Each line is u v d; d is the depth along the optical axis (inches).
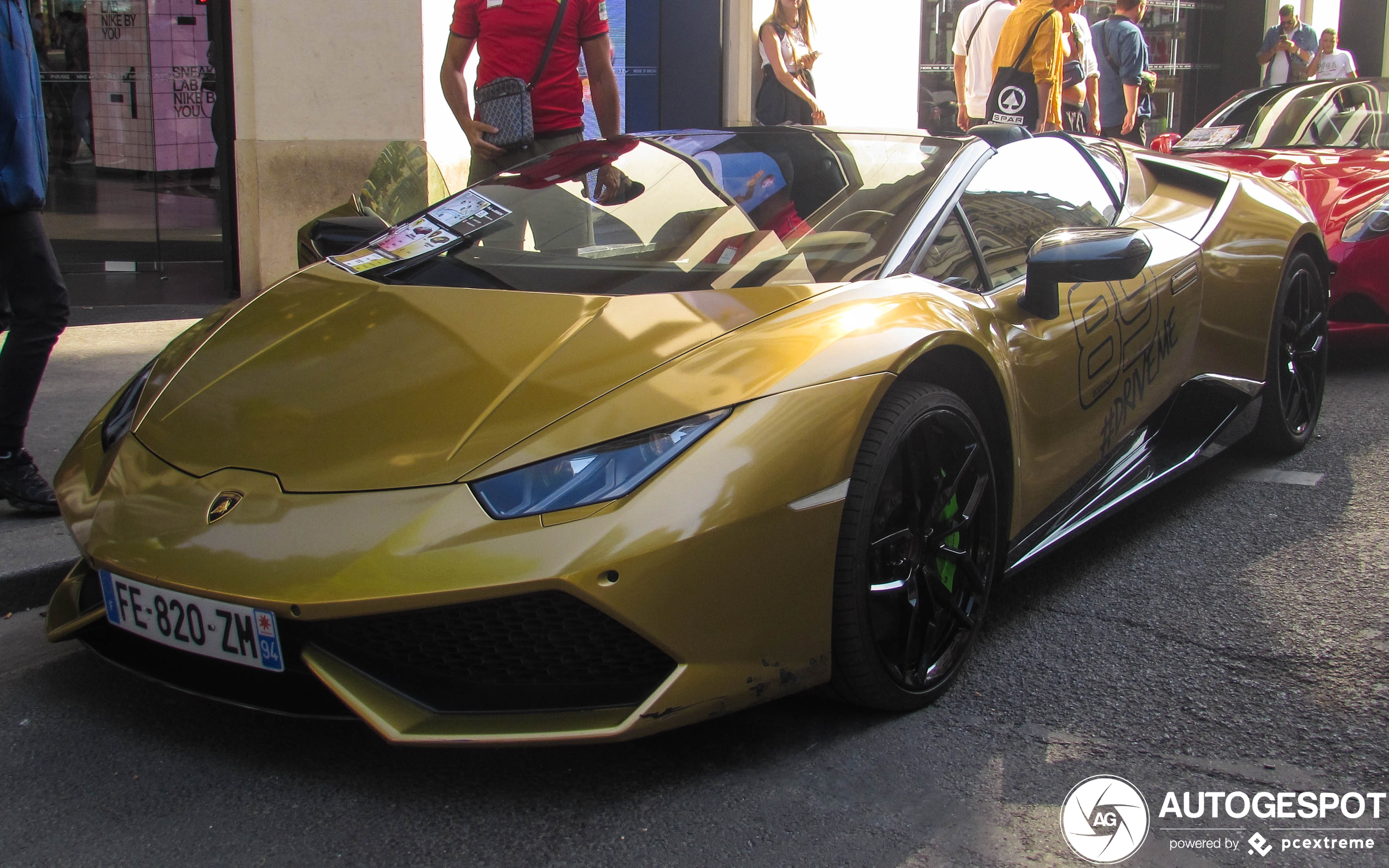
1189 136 256.2
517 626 73.4
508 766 81.0
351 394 83.9
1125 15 311.3
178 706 91.0
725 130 123.5
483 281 98.2
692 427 75.4
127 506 82.4
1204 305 128.3
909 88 388.2
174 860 71.0
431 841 72.5
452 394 81.0
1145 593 110.7
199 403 89.0
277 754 83.4
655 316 86.7
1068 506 108.9
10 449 124.0
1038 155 121.9
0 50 114.4
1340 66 431.8
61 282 123.7
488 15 169.2
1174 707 88.4
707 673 73.7
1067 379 104.1
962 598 93.0
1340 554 119.2
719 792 77.2
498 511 71.9
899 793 76.9
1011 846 71.1
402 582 70.3
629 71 322.3
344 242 117.6
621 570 70.2
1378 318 199.5
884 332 85.2
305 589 71.4
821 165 110.7
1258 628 102.2
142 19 291.4
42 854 71.7
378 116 254.5
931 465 87.7
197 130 301.1
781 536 75.5
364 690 74.1
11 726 87.8
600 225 106.7
